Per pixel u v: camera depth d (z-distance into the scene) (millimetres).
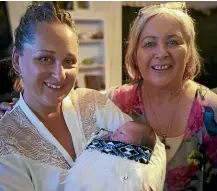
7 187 695
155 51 1007
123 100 1209
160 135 1111
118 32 2455
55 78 740
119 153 827
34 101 816
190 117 1101
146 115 1164
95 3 2498
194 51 1107
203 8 1984
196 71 1170
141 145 873
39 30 725
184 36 1019
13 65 809
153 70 1041
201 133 1092
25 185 730
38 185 762
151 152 862
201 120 1089
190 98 1127
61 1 2381
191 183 1122
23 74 774
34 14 754
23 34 747
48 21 736
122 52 2480
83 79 2703
